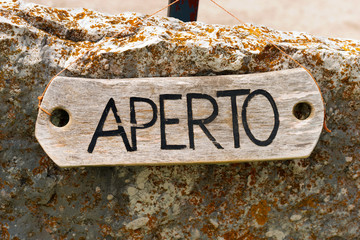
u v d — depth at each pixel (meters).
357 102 1.45
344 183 1.51
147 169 1.42
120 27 1.44
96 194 1.43
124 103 1.33
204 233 1.48
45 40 1.36
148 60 1.36
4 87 1.33
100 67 1.35
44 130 1.29
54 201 1.42
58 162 1.30
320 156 1.47
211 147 1.34
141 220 1.45
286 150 1.35
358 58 1.40
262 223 1.50
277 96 1.35
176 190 1.44
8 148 1.38
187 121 1.34
